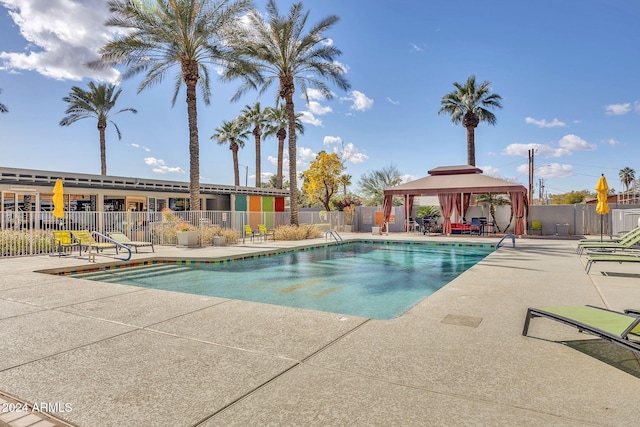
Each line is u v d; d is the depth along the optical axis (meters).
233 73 20.25
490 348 3.58
